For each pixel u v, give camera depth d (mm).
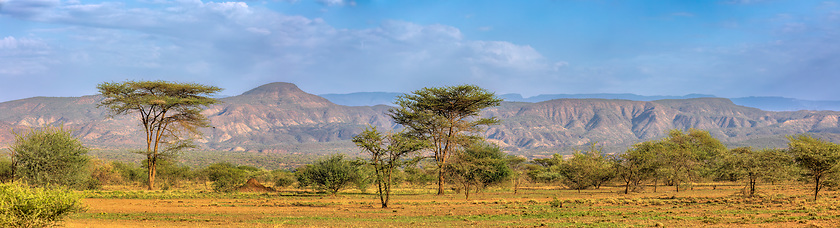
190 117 50812
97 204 30859
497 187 53938
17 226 15312
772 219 21000
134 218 24047
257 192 46781
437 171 45094
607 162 52688
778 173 34469
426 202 34406
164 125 49375
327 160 46344
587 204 31719
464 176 42781
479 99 45469
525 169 72562
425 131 44312
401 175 61969
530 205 31562
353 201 35438
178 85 49000
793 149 32312
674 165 45906
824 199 31078
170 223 22078
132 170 63344
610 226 20125
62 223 18250
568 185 56969
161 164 58688
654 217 23344
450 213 26875
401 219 24297
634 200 33125
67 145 37438
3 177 35906
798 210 24859
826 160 30016
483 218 24375
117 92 48469
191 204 32125
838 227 18016
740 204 29656
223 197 39125
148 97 47281
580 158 53438
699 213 24844
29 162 35219
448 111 47000
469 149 47312
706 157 65438
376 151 30625
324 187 46188
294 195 42656
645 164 44125
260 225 21406
